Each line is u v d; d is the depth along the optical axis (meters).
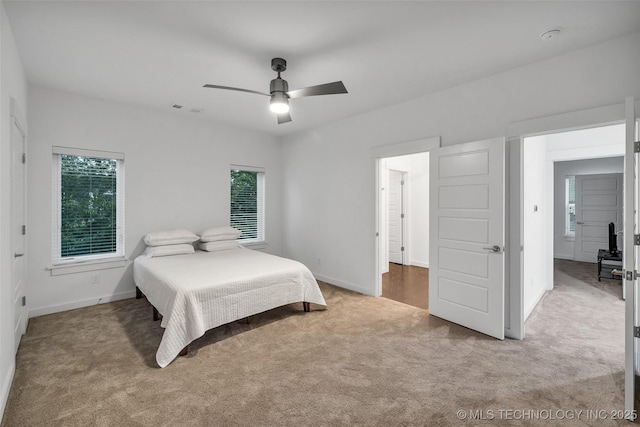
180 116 4.45
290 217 5.52
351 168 4.42
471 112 3.14
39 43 2.45
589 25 2.17
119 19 2.13
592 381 2.19
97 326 3.13
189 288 2.65
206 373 2.30
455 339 2.87
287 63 2.76
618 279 5.13
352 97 3.61
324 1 1.93
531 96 2.75
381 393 2.06
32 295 3.38
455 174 3.20
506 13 2.04
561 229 7.13
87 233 3.82
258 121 4.72
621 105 2.30
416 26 2.20
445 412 1.88
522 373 2.29
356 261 4.39
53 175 3.58
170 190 4.39
